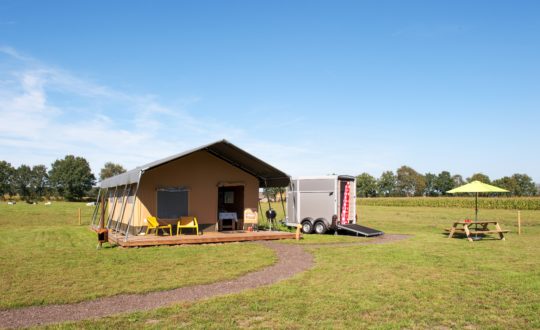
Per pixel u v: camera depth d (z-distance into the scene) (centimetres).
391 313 655
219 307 684
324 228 1961
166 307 687
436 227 2398
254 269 1027
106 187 2155
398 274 955
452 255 1245
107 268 1038
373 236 1850
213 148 1770
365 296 756
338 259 1180
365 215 3656
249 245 1521
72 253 1297
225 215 1906
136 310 679
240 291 806
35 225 2608
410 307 687
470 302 718
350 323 606
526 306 692
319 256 1238
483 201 5025
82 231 2142
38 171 10331
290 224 2117
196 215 1827
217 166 1888
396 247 1441
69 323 607
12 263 1110
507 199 4847
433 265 1072
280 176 1844
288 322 610
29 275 949
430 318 631
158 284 859
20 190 10194
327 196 1984
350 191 2042
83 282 876
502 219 3036
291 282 875
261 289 812
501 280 886
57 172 9819
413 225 2545
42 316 650
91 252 1322
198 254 1280
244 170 1956
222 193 2097
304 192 2064
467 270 1002
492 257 1205
